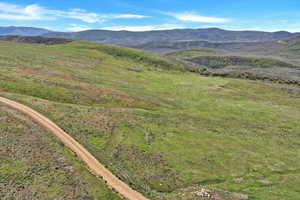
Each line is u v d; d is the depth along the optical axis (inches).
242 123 2498.8
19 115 1800.0
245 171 1533.0
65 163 1315.2
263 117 2775.6
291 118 2795.3
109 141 1712.6
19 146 1390.3
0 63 3223.4
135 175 1359.5
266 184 1403.8
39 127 1678.2
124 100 2672.2
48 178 1167.0
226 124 2397.9
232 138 2032.5
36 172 1197.1
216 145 1850.4
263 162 1662.2
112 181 1243.8
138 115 2300.7
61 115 1934.1
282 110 3085.6
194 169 1494.8
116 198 1122.7
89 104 2456.9
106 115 2132.1
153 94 3233.3
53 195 1062.4
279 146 1977.1
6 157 1273.4
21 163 1246.3
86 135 1723.7
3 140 1419.8
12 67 3122.5
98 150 1546.5
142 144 1716.3
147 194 1186.0
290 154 1833.2
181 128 2116.1
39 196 1045.8
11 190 1055.0
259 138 2110.0
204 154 1684.3
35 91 2452.0
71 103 2393.0
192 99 3287.4
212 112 2812.5
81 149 1510.8
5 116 1728.6
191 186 1337.4
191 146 1786.4
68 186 1135.0
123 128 1936.5
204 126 2257.6
